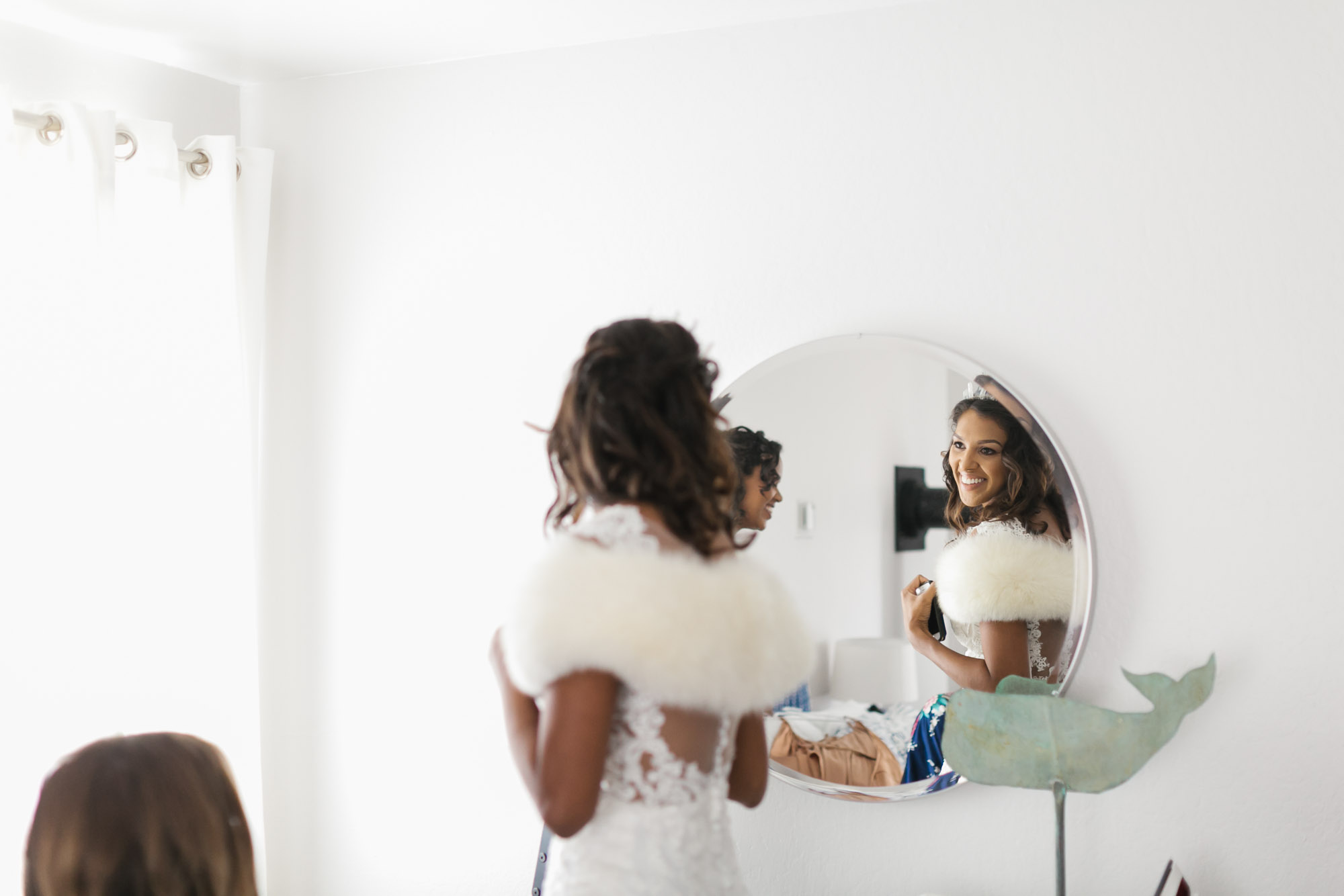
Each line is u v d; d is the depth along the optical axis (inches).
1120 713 55.9
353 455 81.8
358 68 82.1
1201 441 62.6
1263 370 61.7
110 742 40.2
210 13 72.1
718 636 44.1
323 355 82.9
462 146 80.1
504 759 76.9
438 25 74.1
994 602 64.6
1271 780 60.9
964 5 68.1
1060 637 63.1
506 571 77.6
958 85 68.1
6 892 66.5
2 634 66.7
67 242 69.7
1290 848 60.5
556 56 77.9
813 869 69.6
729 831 50.2
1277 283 61.7
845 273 70.2
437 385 80.0
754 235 72.4
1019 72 66.8
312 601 82.4
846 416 68.4
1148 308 63.8
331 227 83.2
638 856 44.6
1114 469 64.1
